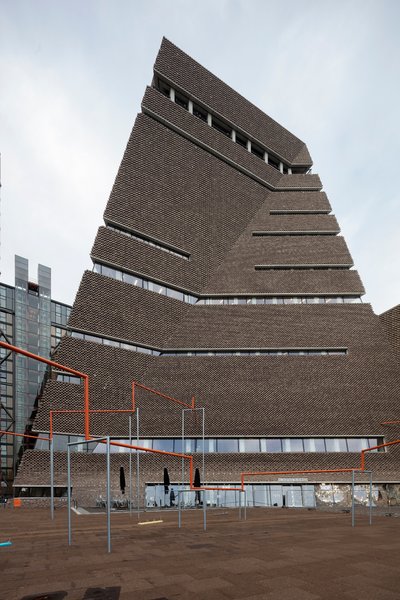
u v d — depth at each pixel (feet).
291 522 82.74
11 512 119.03
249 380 167.43
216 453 156.35
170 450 155.22
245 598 24.75
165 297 174.50
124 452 150.20
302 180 230.07
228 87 224.94
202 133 206.18
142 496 147.74
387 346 177.68
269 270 197.16
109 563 35.78
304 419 163.43
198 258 188.34
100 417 149.38
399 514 111.65
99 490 142.92
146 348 167.53
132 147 182.91
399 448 162.20
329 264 200.03
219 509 138.92
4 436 323.16
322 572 31.50
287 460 157.38
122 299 163.73
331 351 178.29
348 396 168.14
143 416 156.76
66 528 71.15
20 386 345.31
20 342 354.54
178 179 192.95
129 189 177.47
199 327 175.32
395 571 31.83
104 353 155.43
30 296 371.56
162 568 33.27
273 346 175.63
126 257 168.55
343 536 55.77
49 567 34.45
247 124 228.43
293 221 211.82
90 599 24.70
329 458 159.02
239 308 180.04
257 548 43.93
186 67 210.18
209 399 163.02
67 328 151.33
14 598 25.32
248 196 213.25
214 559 37.09
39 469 138.10
